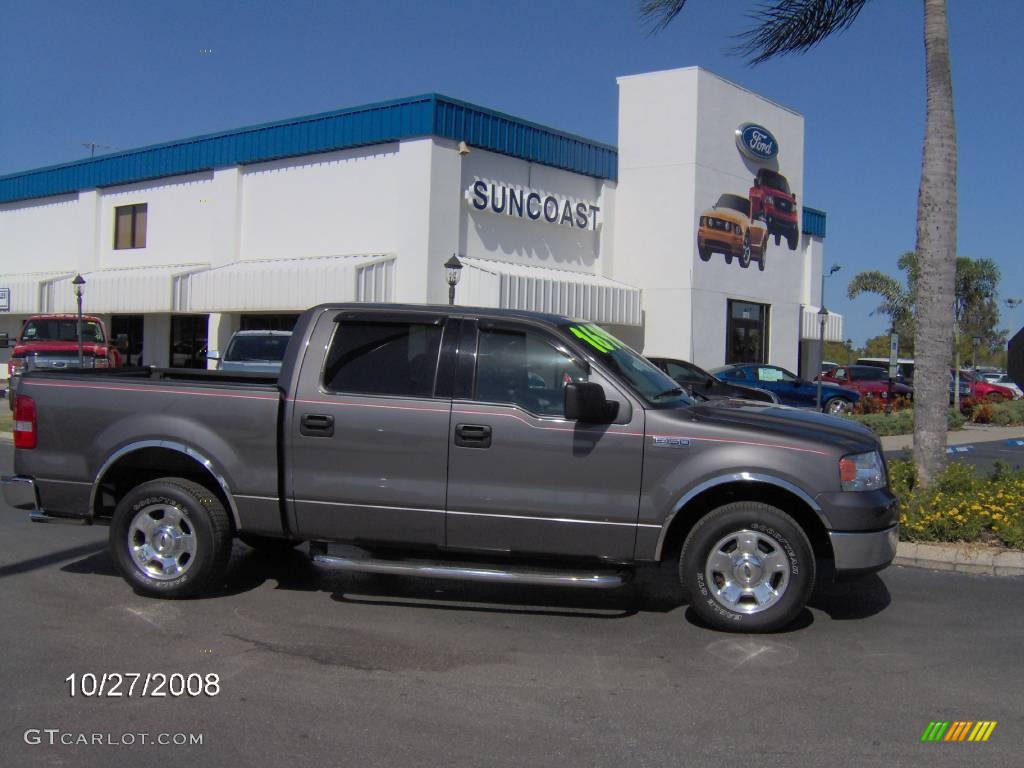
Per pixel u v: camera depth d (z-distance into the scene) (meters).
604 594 6.92
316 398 6.23
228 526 6.52
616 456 5.88
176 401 6.42
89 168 27.73
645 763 4.14
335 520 6.23
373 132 20.97
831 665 5.43
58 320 21.97
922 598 6.86
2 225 31.44
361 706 4.74
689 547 5.95
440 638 5.84
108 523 6.77
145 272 24.53
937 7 9.01
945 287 8.96
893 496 6.04
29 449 6.64
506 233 22.31
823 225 30.33
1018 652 5.69
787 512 6.15
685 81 23.98
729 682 5.14
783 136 27.20
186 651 5.52
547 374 6.09
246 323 23.94
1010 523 7.97
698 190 24.06
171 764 4.07
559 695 4.92
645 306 24.69
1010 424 24.73
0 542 8.38
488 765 4.10
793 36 10.39
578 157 23.89
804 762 4.16
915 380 9.14
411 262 20.44
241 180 23.78
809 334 29.16
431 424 6.06
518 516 5.99
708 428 5.84
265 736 4.37
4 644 5.59
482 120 21.22
